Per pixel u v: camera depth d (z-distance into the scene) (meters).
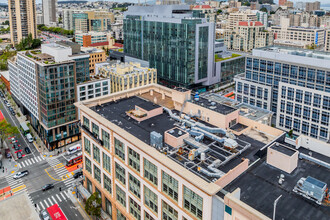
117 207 95.88
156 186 77.44
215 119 92.25
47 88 143.88
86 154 110.44
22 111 193.88
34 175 132.50
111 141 90.69
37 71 148.50
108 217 103.00
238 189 61.19
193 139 83.31
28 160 144.75
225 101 150.12
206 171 68.81
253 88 173.50
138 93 118.88
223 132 86.31
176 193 71.12
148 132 89.75
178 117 96.62
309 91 144.62
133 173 84.94
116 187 95.69
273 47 184.50
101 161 99.75
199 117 96.75
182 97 101.25
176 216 72.94
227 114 90.44
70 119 156.50
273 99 167.88
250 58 173.88
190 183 66.12
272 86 166.12
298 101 150.38
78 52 164.75
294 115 153.88
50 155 149.50
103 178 101.62
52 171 135.75
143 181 81.31
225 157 76.25
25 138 166.38
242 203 56.41
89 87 161.75
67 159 142.75
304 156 76.06
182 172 66.75
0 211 71.44
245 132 89.94
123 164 88.38
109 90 171.75
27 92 171.38
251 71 175.62
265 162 74.75
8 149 153.38
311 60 149.50
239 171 69.62
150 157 76.31
